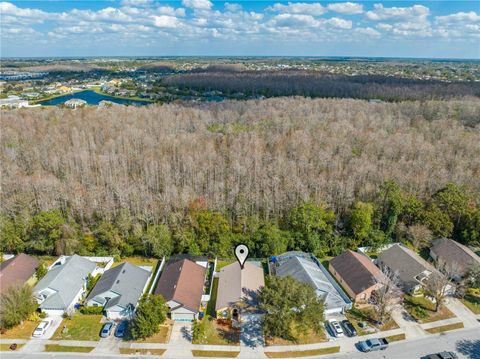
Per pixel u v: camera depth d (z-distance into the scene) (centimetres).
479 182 7144
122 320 4478
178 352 3997
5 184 7106
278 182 7344
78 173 8294
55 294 4650
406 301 4872
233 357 3950
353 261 5328
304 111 13225
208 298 4812
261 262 5803
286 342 4166
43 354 3944
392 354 3984
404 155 8688
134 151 9825
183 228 5975
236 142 9775
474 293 5059
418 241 6031
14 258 5403
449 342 4172
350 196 6825
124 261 5862
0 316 4159
